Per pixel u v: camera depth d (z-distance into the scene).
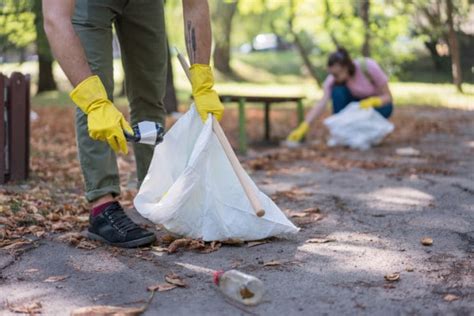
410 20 18.42
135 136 3.37
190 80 3.81
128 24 3.99
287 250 3.72
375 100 8.19
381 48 19.20
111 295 3.06
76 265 3.48
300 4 16.02
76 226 4.28
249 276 2.96
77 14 3.73
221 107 3.76
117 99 15.73
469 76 22.78
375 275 3.31
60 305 2.95
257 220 3.76
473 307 2.90
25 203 4.82
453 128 10.07
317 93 18.19
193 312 2.87
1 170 5.58
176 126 3.80
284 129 10.24
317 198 5.22
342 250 3.73
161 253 3.67
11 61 10.95
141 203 3.77
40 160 6.94
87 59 3.72
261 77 27.14
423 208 4.82
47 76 18.19
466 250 3.74
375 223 4.37
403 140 8.77
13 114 5.62
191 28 3.80
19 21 8.63
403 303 2.95
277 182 5.98
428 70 24.56
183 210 3.70
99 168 3.79
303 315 2.83
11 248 3.77
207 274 3.33
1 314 2.85
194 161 3.62
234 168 3.63
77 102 3.38
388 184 5.79
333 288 3.13
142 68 4.13
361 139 8.01
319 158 7.38
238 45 35.34
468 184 5.71
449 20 17.56
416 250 3.74
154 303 2.96
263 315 2.83
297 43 20.17
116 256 3.62
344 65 8.28
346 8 16.31
